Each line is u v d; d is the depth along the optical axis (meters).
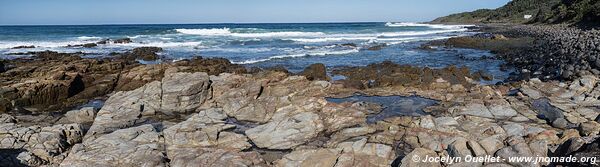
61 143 12.38
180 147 11.97
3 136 12.23
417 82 19.84
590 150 7.72
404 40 54.16
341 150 10.91
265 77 20.64
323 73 23.28
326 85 18.94
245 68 25.91
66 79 19.84
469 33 71.06
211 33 63.47
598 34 35.12
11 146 11.81
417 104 15.98
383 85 19.91
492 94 16.98
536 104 14.77
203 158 10.41
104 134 13.59
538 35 51.03
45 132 12.69
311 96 17.27
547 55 27.66
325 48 41.41
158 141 12.35
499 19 115.25
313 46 43.50
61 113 17.08
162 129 14.44
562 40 35.81
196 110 17.23
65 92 19.23
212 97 18.03
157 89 17.42
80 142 13.09
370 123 13.66
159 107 16.86
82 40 49.62
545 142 8.98
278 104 15.88
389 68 23.97
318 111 15.16
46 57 30.47
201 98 17.53
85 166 10.41
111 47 41.72
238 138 12.70
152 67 24.22
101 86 20.52
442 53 37.34
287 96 16.52
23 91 17.91
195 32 64.94
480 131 12.06
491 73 24.95
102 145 11.76
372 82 21.05
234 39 51.88
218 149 11.39
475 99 16.06
